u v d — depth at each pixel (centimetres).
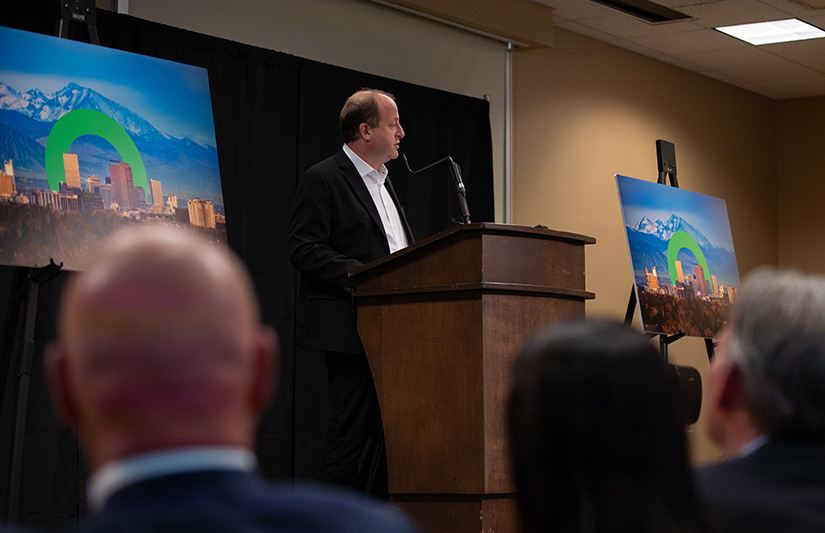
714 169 789
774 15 622
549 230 267
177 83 321
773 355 102
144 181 302
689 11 618
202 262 65
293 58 489
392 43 553
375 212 334
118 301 62
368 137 344
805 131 848
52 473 385
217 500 61
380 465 319
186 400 62
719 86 797
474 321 256
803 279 107
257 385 70
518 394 85
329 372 323
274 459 463
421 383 265
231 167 461
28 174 275
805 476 98
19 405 269
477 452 252
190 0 464
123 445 62
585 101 677
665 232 492
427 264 267
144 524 59
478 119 586
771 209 848
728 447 110
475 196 579
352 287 308
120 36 426
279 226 477
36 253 270
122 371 62
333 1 524
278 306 473
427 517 261
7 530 76
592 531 80
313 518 63
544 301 265
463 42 594
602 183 686
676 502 81
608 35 676
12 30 284
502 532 253
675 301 480
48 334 389
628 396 81
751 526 96
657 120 735
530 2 606
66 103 290
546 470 82
